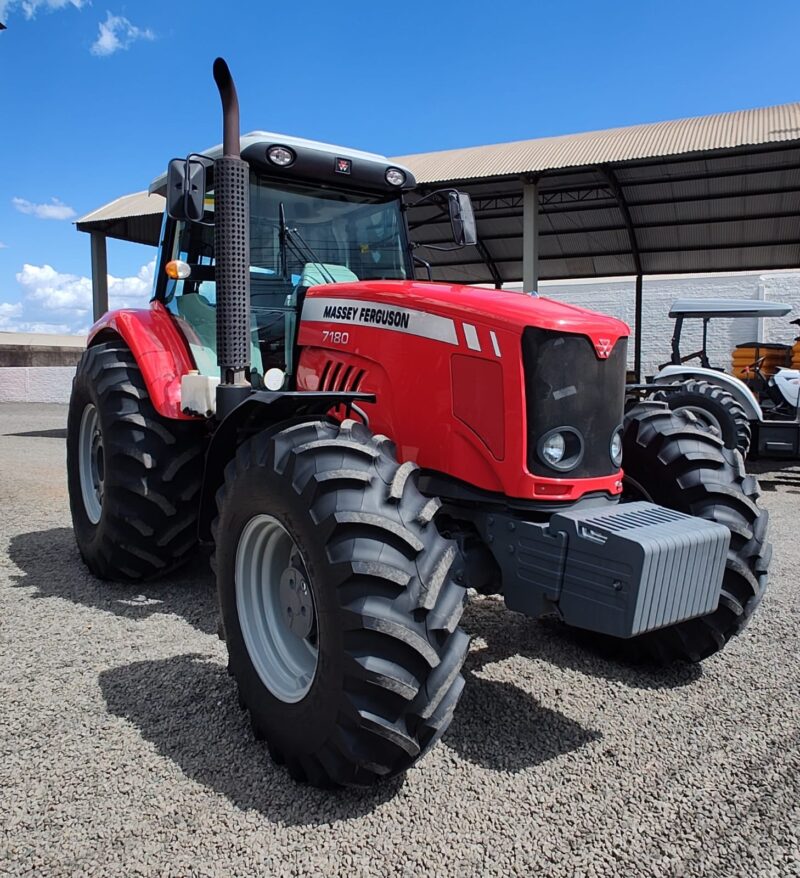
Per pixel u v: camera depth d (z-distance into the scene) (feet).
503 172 35.45
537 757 7.78
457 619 6.79
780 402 28.17
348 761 6.63
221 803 6.89
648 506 8.17
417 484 7.50
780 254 51.37
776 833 6.60
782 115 35.12
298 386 10.71
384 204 13.01
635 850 6.35
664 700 9.11
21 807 6.77
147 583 13.14
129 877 5.93
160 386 11.86
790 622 11.73
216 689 9.09
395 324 9.09
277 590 8.35
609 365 8.32
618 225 47.62
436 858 6.20
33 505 19.69
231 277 9.21
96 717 8.37
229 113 9.06
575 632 11.21
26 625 11.09
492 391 8.07
